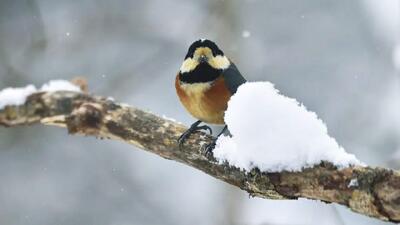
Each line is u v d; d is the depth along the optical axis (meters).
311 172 5.01
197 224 13.47
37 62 15.61
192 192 13.99
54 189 14.45
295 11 16.36
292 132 5.10
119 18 16.14
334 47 16.02
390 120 14.33
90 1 16.36
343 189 4.91
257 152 5.17
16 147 14.63
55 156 14.70
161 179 14.37
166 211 13.94
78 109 7.17
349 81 15.59
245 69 14.76
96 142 14.84
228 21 14.72
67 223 14.18
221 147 5.68
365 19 15.76
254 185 5.29
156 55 16.05
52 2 16.30
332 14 16.34
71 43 15.89
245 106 5.22
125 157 14.76
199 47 6.78
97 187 14.49
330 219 10.93
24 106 7.76
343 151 5.02
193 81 6.78
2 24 15.66
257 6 16.19
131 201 14.22
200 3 16.02
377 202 4.77
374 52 15.48
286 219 11.23
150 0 16.30
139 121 6.80
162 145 6.47
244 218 11.95
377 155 14.10
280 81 15.91
